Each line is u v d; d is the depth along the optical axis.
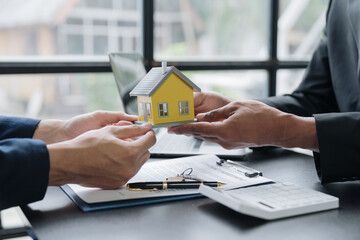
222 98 0.89
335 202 0.55
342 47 0.99
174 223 0.50
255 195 0.57
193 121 0.71
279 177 0.72
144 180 0.66
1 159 0.52
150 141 0.61
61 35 3.20
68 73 1.67
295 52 2.57
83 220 0.51
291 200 0.55
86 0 3.16
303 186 0.66
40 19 3.15
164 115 0.68
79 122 0.75
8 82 1.84
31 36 3.17
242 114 0.67
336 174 0.66
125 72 1.14
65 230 0.48
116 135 0.61
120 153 0.57
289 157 0.88
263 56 2.30
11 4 3.09
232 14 2.71
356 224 0.50
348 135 0.65
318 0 2.71
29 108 2.95
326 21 1.08
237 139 0.67
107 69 1.75
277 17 2.26
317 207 0.54
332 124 0.66
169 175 0.69
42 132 0.74
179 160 0.79
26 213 0.54
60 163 0.56
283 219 0.51
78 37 3.20
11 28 3.10
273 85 2.28
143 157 0.62
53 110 2.96
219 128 0.66
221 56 2.10
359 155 0.65
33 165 0.54
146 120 0.70
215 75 2.23
